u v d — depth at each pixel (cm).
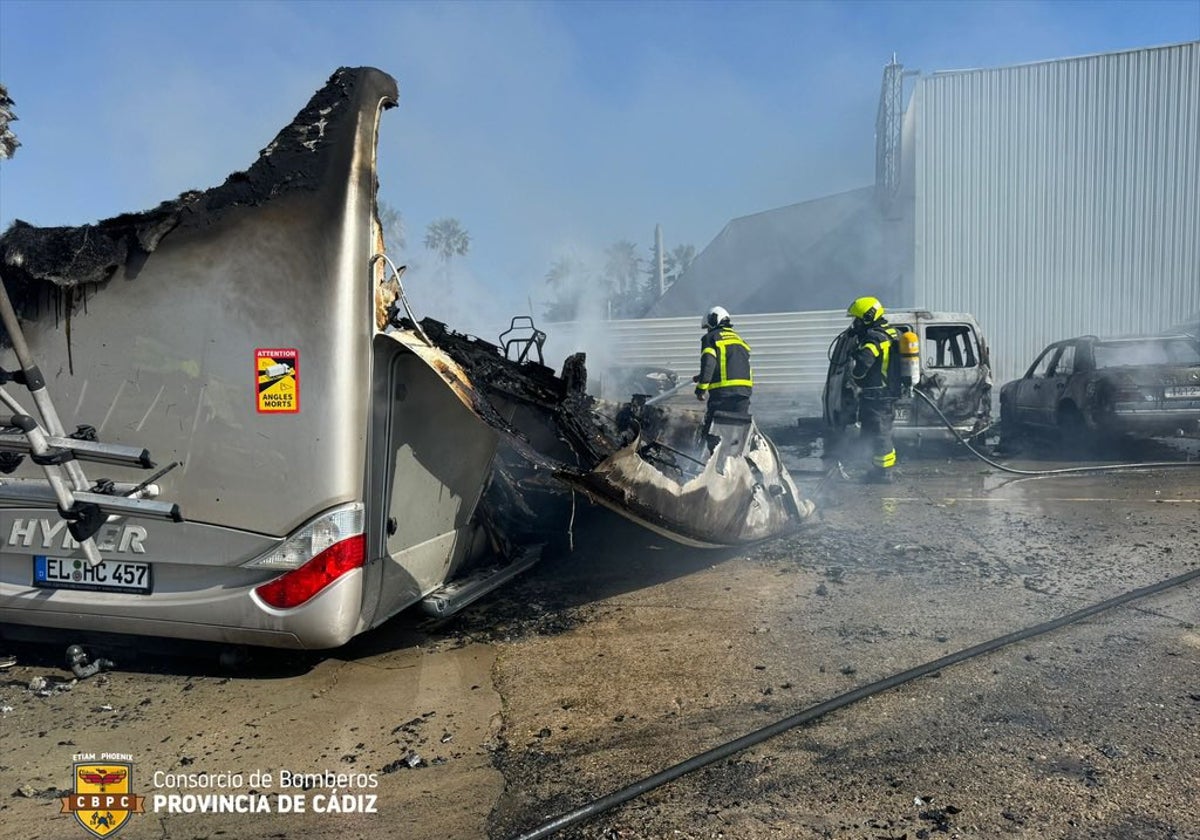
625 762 297
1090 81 2033
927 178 2130
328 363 340
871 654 385
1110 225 2042
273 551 346
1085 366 994
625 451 417
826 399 1081
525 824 262
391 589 391
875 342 851
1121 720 312
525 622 453
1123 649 379
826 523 657
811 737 307
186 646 386
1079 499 735
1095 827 248
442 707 351
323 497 343
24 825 270
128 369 355
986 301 2117
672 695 351
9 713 353
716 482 496
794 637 411
